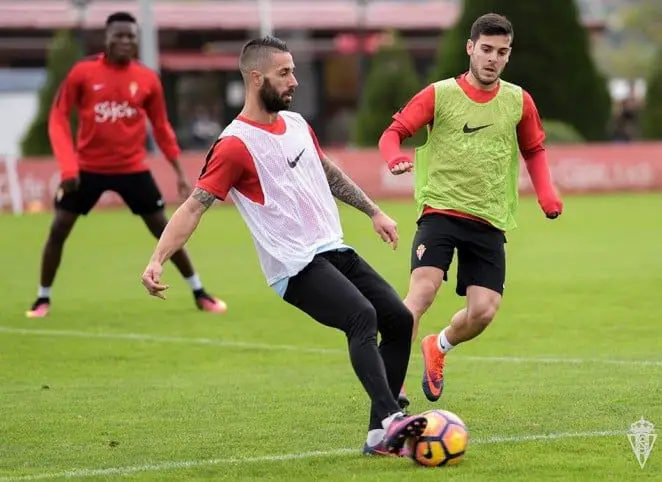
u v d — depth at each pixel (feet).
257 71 77.77
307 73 518.78
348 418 91.40
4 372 116.16
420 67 526.98
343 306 76.33
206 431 87.92
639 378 105.29
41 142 363.15
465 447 75.77
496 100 93.76
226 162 77.30
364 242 232.73
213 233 254.88
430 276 93.35
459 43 356.38
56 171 308.81
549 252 211.82
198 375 113.70
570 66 366.43
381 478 72.79
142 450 82.33
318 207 79.05
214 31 510.99
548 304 154.30
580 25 368.07
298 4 547.90
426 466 75.66
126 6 506.48
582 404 94.22
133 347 130.00
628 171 337.72
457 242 93.56
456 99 93.81
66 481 74.13
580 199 319.68
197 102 515.50
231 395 102.12
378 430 77.97
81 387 107.76
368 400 98.32
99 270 198.18
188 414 94.17
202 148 469.16
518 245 223.30
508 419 89.71
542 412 91.76
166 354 125.80
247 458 79.30
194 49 512.22
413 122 93.30
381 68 380.99
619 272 184.03
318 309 77.15
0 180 305.12
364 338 75.56
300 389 104.22
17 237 249.55
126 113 144.97
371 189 322.55
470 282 93.86
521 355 120.47
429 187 94.94
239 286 178.50
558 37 365.40
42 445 84.43
